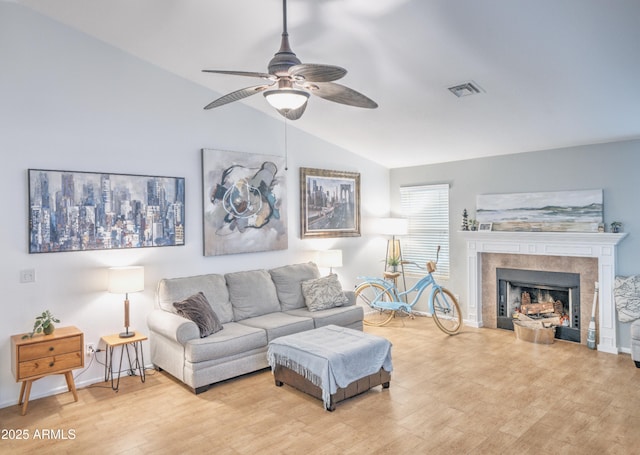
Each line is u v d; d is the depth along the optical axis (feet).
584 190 16.71
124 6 11.39
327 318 16.08
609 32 9.59
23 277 12.10
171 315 13.43
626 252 15.93
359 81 13.69
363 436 9.96
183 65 14.49
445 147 19.01
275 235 18.10
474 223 19.89
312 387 11.86
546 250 17.58
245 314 15.72
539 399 11.85
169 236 14.92
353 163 21.53
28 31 12.10
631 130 14.98
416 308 22.50
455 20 9.98
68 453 9.38
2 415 11.23
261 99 16.70
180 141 15.28
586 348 16.47
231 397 12.28
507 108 14.28
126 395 12.44
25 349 11.01
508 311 19.40
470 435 9.95
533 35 10.10
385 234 22.47
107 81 13.56
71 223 12.85
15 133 11.93
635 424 10.39
